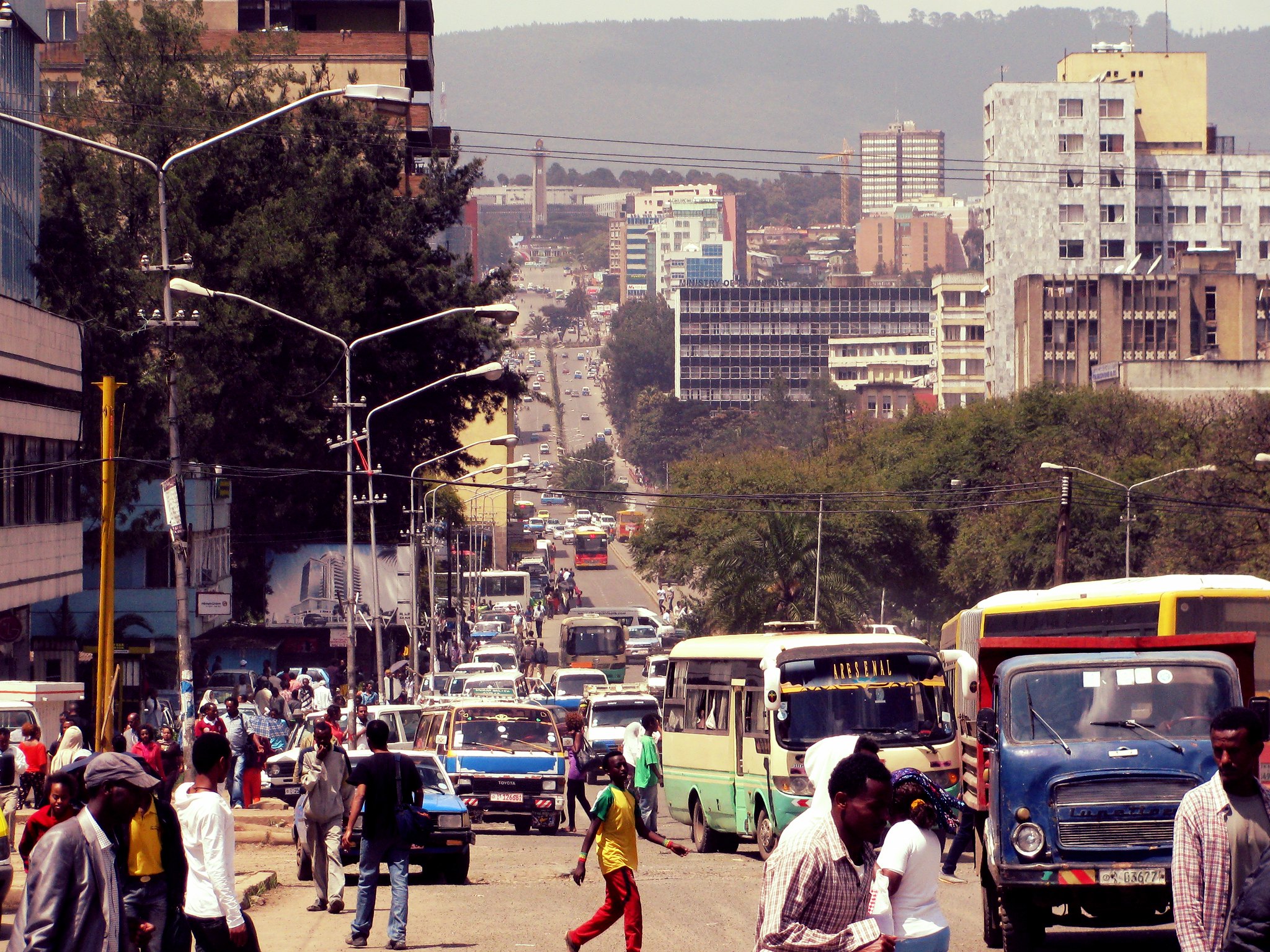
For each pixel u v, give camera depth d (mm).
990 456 176750
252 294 122062
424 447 145625
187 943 20250
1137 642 30750
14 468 88750
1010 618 47656
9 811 46312
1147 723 29094
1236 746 17000
